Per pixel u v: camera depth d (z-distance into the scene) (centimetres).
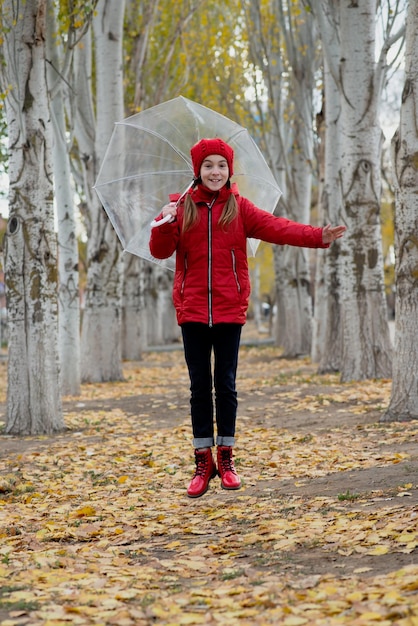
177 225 542
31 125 1145
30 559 510
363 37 1469
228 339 548
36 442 1079
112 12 1798
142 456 943
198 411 567
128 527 607
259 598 398
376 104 1490
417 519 520
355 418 1093
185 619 372
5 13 1131
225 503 670
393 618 354
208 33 2594
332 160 1828
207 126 621
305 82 2373
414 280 1009
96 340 1950
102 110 1836
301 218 2547
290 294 2603
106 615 384
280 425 1116
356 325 1535
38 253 1157
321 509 602
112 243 1934
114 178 629
